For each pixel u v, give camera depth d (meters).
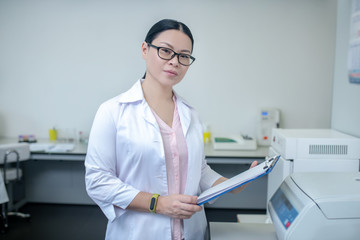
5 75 3.22
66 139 3.21
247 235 1.07
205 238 1.19
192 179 1.10
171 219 1.05
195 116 1.22
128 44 3.11
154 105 1.10
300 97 3.10
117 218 1.07
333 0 2.97
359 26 1.59
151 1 3.04
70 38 3.14
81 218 2.96
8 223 2.83
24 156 2.65
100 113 1.04
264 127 3.00
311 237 0.87
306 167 1.52
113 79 3.16
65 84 3.20
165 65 0.99
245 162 2.60
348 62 1.71
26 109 3.26
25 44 3.17
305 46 3.03
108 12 3.08
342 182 1.00
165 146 1.06
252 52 3.06
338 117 1.82
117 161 1.06
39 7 3.12
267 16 3.01
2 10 3.14
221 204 3.23
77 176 3.29
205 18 3.04
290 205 0.97
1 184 2.39
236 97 3.12
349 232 0.86
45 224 2.82
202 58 3.08
